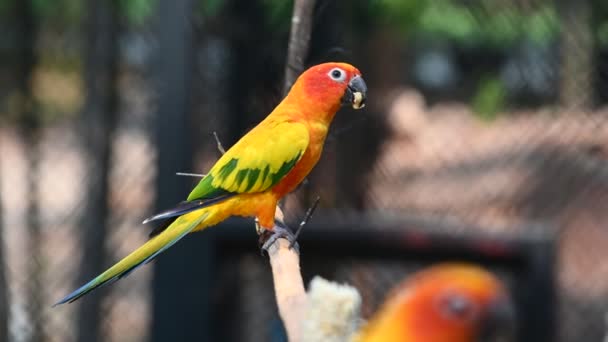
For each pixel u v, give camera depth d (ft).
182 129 29.81
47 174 55.11
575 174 39.06
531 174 39.60
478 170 40.91
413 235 29.43
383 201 35.94
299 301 13.57
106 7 36.37
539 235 28.84
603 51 36.88
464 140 44.55
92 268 36.60
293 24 21.40
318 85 21.21
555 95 38.75
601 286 40.09
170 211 20.12
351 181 34.40
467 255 29.19
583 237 40.09
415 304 7.71
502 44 41.39
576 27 36.83
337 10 28.27
